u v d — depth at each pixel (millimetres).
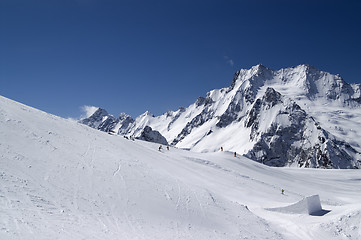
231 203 28156
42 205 15523
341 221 24172
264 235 21969
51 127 31312
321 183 62969
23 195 15781
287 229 24984
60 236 12867
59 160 22656
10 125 25391
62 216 15109
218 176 43000
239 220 23891
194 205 23672
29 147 22688
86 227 14734
